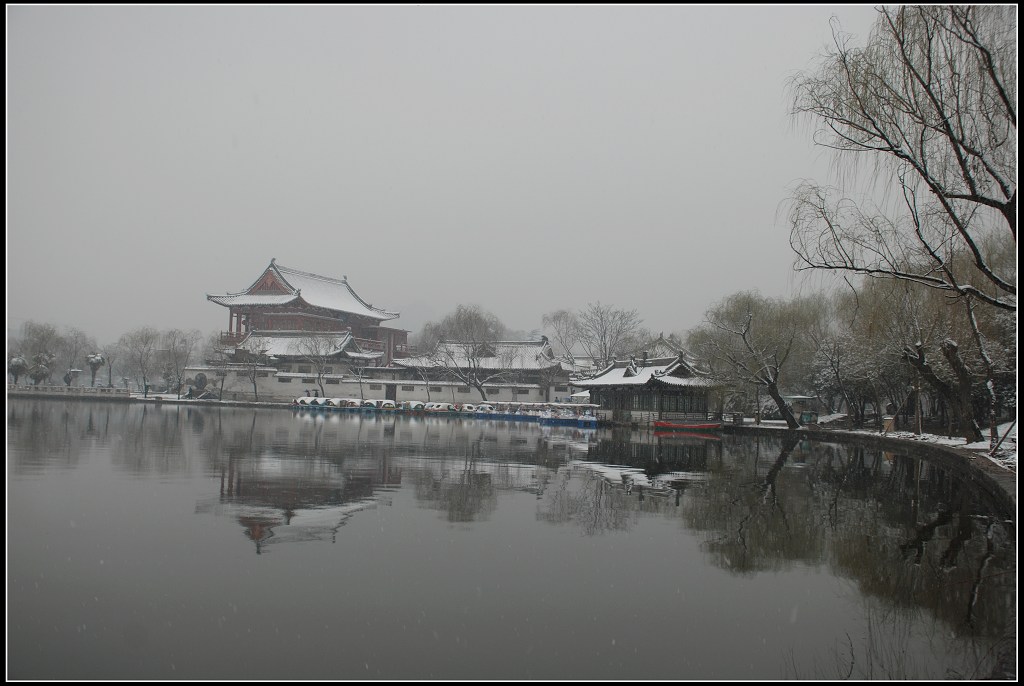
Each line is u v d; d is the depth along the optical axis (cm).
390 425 5550
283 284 10981
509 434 4853
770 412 7025
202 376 9638
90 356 9975
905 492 2342
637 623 1084
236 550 1398
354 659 938
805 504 2080
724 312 5831
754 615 1125
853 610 1155
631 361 6588
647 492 2252
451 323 10794
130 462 2602
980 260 1620
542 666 933
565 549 1484
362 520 1697
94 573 1238
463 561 1371
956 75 1670
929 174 1670
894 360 4412
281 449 3222
